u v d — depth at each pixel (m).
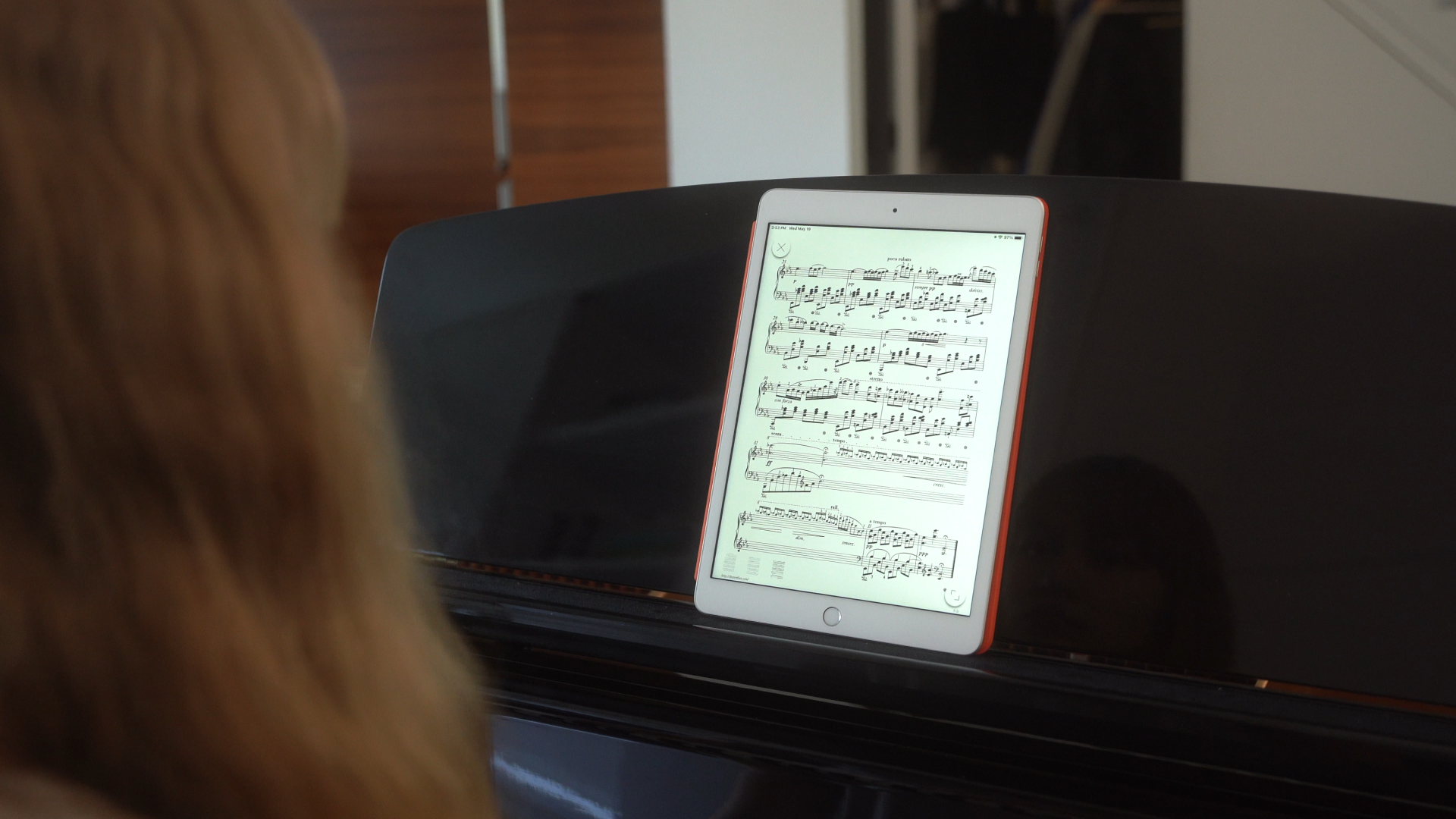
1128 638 0.75
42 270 0.22
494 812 0.39
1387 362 0.75
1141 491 0.77
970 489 0.75
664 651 0.80
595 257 0.97
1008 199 0.78
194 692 0.24
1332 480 0.74
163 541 0.24
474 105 2.91
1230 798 0.69
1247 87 2.15
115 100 0.23
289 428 0.25
